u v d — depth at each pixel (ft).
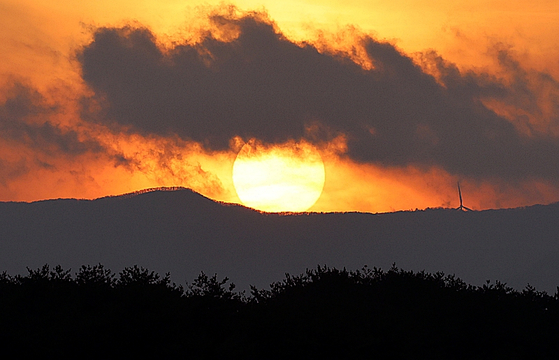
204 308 441.27
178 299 447.42
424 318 483.51
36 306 461.78
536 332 477.77
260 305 462.19
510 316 491.72
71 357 388.57
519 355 458.50
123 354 392.68
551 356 462.60
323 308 438.81
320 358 399.85
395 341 412.16
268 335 410.93
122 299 437.17
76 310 438.81
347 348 401.90
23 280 492.13
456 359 462.19
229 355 392.27
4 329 393.70
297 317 419.54
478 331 473.26
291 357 400.06
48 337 393.91
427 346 449.89
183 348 394.32
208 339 408.87
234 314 454.40
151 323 406.62
